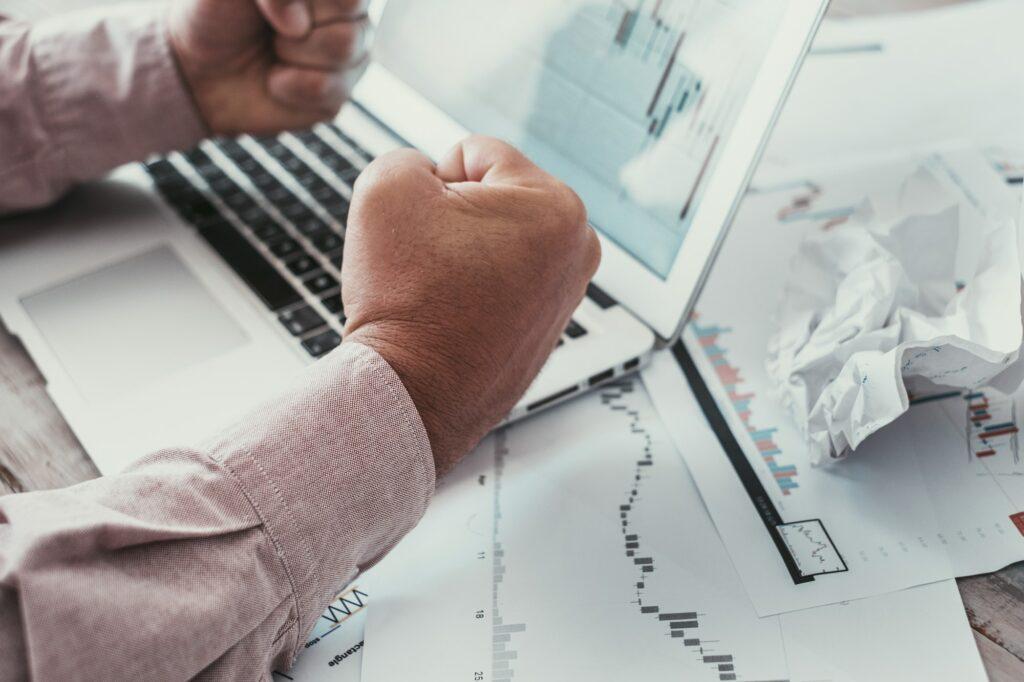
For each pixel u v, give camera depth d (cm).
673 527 43
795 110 69
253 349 51
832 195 60
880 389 40
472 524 44
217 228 61
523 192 40
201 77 61
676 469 46
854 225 52
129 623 30
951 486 44
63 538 30
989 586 40
